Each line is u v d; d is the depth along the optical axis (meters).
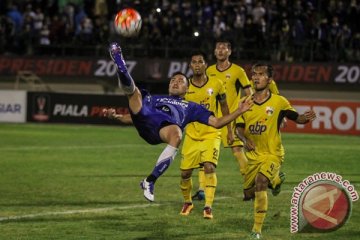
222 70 16.27
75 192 16.14
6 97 37.41
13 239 11.20
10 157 23.06
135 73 38.84
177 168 20.98
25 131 32.44
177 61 38.22
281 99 11.92
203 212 13.61
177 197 15.55
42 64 40.28
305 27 37.50
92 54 40.16
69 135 30.94
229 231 11.95
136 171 19.94
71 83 40.81
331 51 37.09
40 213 13.49
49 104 36.88
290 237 11.48
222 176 19.06
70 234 11.61
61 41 40.47
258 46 37.62
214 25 38.38
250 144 12.01
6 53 41.12
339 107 32.62
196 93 14.52
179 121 11.48
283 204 14.65
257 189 11.59
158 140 11.33
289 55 37.62
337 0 38.38
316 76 36.94
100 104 36.22
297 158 23.14
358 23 37.47
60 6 43.44
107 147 26.41
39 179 18.22
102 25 39.75
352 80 36.59
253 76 11.87
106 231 11.87
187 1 39.88
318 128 33.06
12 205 14.40
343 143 28.53
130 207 14.21
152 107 11.53
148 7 39.22
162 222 12.68
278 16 37.72
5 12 42.16
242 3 38.50
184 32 38.56
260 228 11.54
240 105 11.35
